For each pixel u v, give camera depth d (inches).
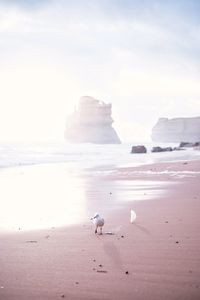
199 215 513.0
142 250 346.0
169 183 969.5
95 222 421.7
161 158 2539.4
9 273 295.9
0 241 402.3
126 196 746.2
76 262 317.7
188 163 1737.2
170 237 392.2
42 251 355.6
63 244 379.9
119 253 339.3
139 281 269.9
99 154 3454.7
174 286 259.1
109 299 242.4
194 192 767.1
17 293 257.4
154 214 532.4
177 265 301.0
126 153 3676.2
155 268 295.6
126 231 428.8
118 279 275.1
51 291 258.1
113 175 1285.7
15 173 1493.6
